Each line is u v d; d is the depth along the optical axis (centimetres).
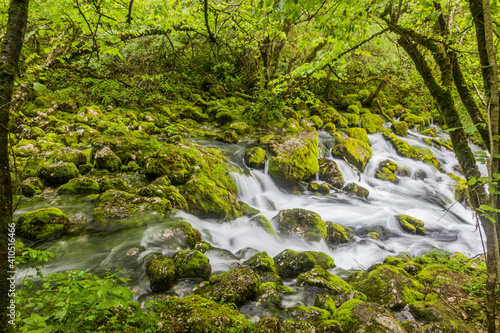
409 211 912
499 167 314
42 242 515
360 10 406
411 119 1706
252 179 929
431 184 1132
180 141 991
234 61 1691
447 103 396
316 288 460
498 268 249
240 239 645
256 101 1451
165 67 1490
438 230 808
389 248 679
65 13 373
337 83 1955
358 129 1394
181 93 1502
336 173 1029
